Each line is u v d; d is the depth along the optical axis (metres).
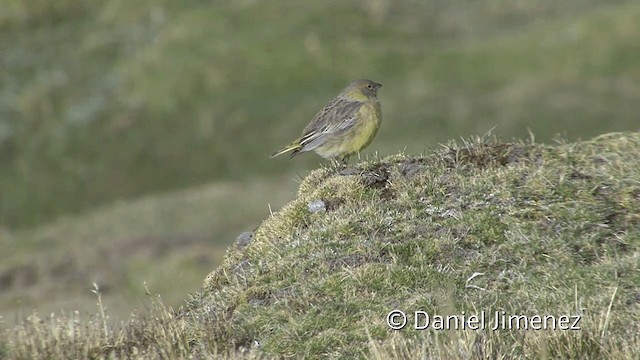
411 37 40.91
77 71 40.66
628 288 9.04
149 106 37.78
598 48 37.91
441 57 38.88
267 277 9.99
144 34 42.09
